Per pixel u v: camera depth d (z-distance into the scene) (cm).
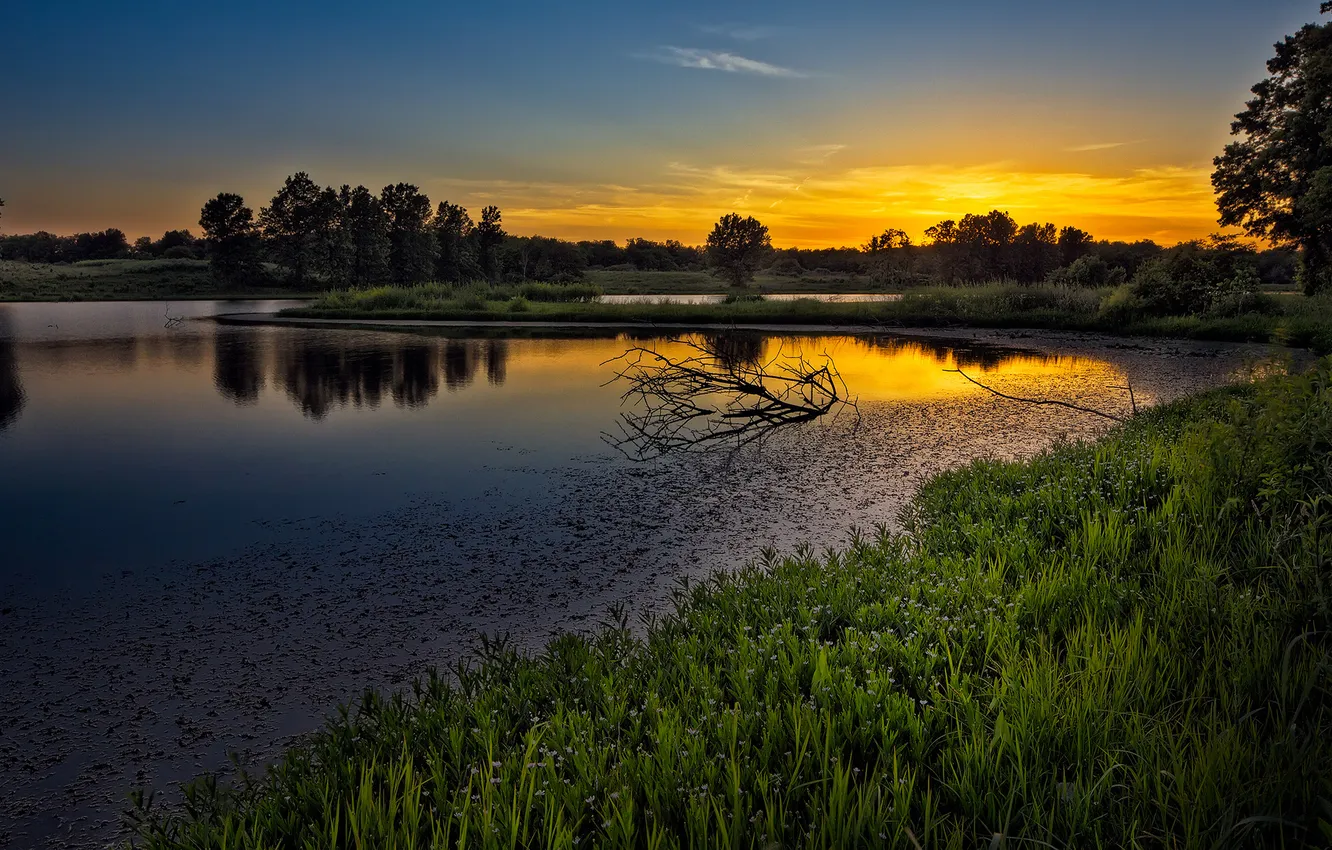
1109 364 1739
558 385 1430
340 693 372
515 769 249
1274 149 2970
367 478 775
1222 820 205
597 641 382
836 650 331
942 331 2669
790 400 1284
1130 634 327
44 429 1016
